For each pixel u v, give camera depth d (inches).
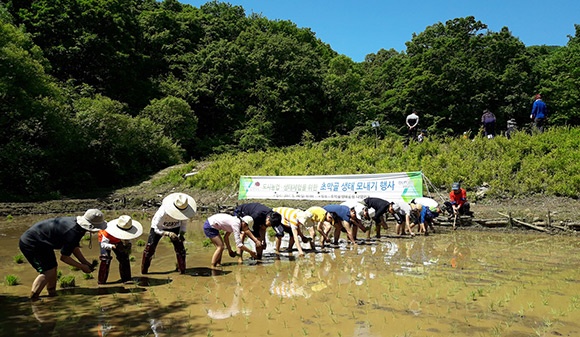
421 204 492.1
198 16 2186.3
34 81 991.0
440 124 1659.7
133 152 1133.7
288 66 1916.8
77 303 242.7
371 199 462.0
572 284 272.7
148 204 873.5
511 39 1765.5
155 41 1883.6
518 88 1594.5
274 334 191.5
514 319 208.5
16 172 919.7
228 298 249.3
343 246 424.8
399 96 1758.1
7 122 951.6
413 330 194.4
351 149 868.0
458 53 1721.2
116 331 197.6
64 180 1010.1
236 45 1899.6
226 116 1759.4
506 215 521.7
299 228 389.7
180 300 246.8
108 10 1615.4
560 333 190.1
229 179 877.2
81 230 260.8
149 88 1694.1
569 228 481.7
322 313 219.1
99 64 1547.7
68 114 1039.0
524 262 341.4
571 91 1509.6
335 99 1969.7
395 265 332.8
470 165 661.3
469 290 259.9
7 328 201.6
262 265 341.4
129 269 295.7
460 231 515.5
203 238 495.2
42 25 1395.2
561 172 590.2
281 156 945.5
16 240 491.8
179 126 1397.6
